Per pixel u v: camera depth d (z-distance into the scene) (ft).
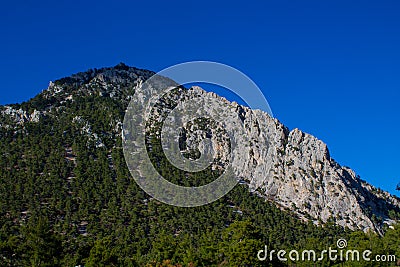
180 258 379.76
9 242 375.45
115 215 597.93
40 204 627.46
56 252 376.68
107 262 355.77
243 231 363.35
